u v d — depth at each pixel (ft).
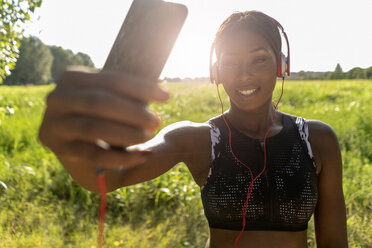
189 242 10.69
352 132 21.83
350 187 13.83
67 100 1.23
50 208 12.26
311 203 3.90
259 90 3.77
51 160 15.64
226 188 3.90
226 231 3.95
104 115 1.24
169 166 3.67
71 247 9.96
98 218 11.94
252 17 3.74
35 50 209.67
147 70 1.57
